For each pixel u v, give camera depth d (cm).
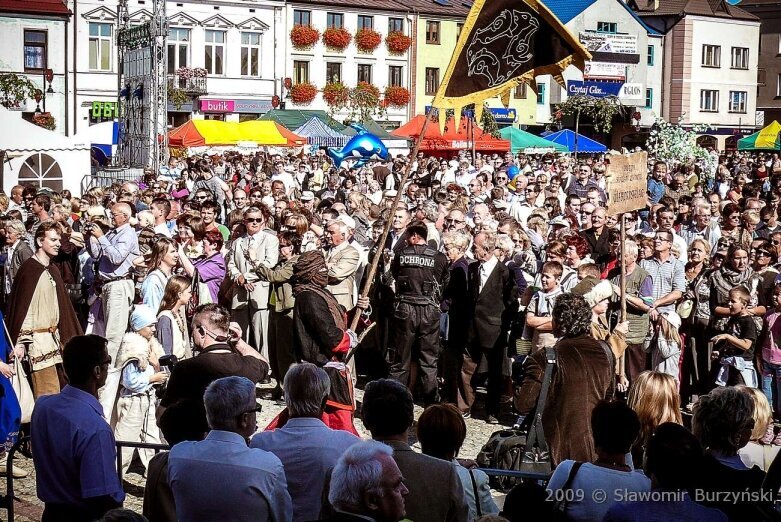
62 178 2688
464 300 1069
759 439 615
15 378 881
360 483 404
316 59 5828
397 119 6112
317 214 1481
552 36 955
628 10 6694
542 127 6656
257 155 3350
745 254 1075
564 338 696
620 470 514
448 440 509
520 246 1223
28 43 5050
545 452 704
